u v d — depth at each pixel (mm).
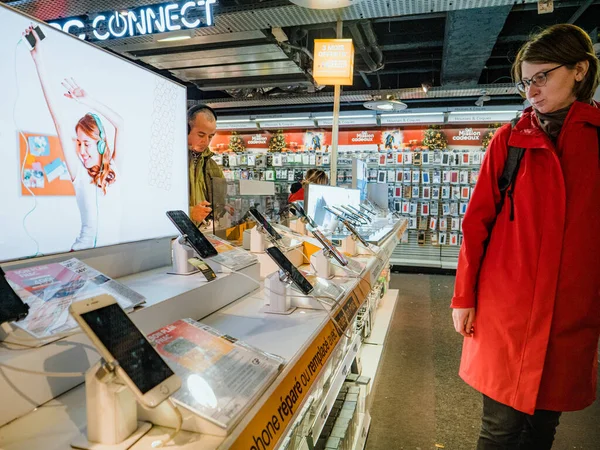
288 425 792
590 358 1235
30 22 987
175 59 5770
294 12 4168
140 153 1402
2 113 925
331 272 1867
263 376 791
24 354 696
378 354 2822
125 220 1345
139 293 1085
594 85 1231
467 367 1378
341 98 7512
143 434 631
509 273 1265
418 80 8500
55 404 724
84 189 1169
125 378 573
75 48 1121
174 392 617
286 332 1121
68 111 1107
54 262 1070
